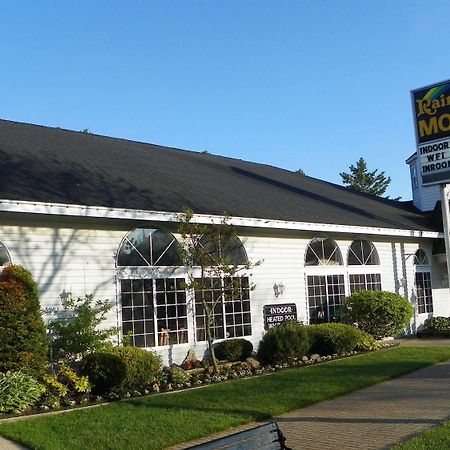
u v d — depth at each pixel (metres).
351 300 18.70
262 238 17.06
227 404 9.71
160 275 14.30
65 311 12.46
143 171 17.28
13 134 16.81
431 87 17.95
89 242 13.12
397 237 22.11
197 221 14.12
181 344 14.50
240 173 23.19
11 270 10.82
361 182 69.94
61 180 13.44
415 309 22.55
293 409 9.50
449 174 17.66
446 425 7.75
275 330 14.67
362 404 9.64
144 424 8.38
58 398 10.04
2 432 7.98
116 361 10.96
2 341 10.04
